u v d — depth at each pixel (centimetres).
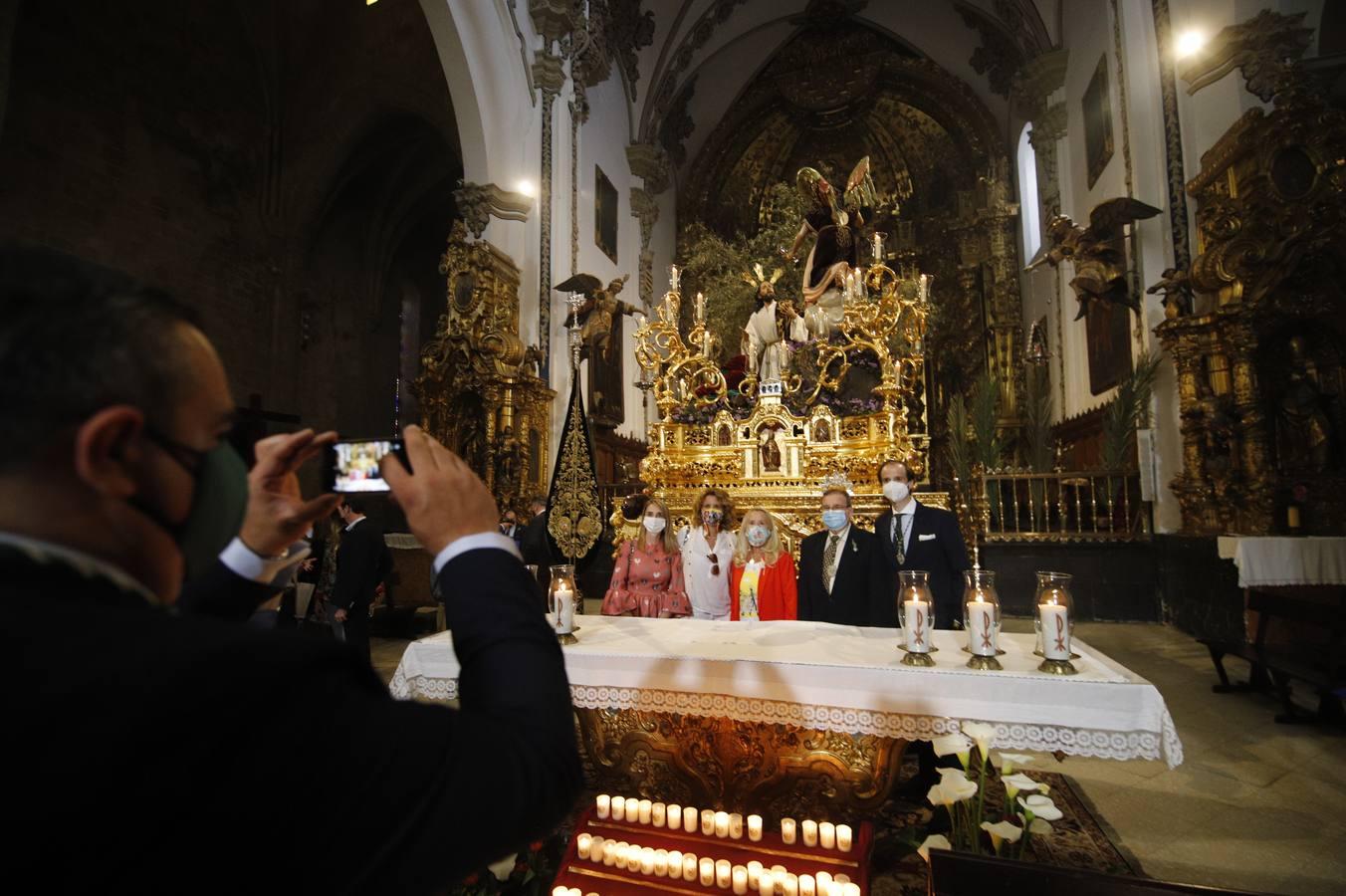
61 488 52
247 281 1405
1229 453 761
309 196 1494
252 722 45
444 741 55
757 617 417
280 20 1459
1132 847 304
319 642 55
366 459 85
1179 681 577
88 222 1109
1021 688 241
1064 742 234
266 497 86
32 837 39
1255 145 745
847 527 437
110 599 51
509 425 1045
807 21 1841
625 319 1574
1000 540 902
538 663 70
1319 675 441
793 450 847
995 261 1692
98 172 1127
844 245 1081
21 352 51
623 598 430
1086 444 1163
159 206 1230
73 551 52
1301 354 754
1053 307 1374
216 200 1345
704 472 874
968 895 160
